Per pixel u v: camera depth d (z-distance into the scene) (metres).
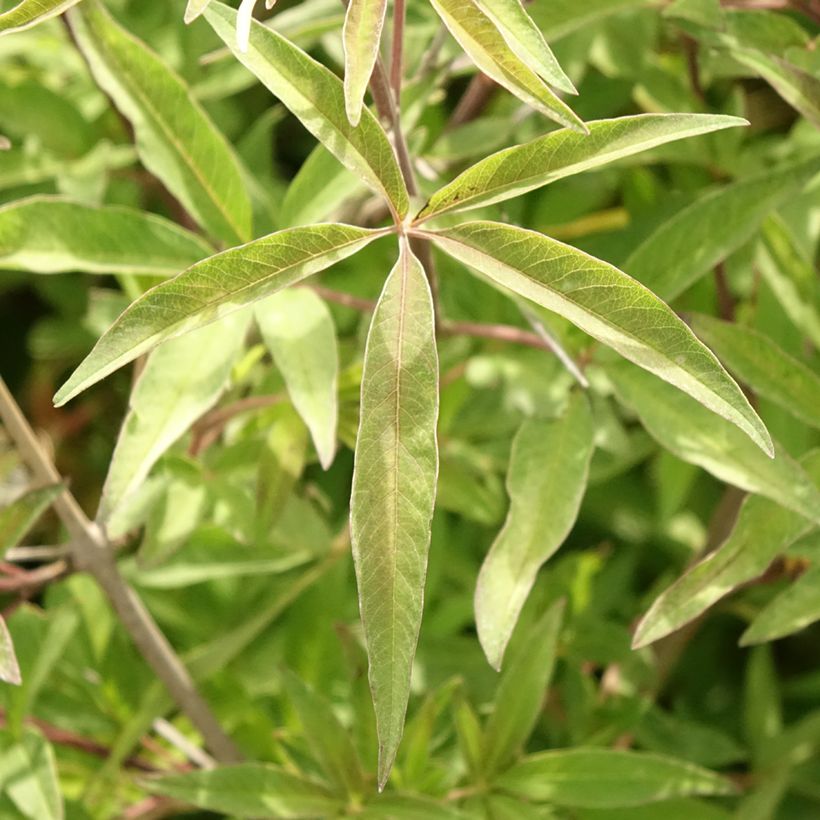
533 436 0.45
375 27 0.36
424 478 0.37
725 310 0.51
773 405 0.51
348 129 0.39
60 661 0.54
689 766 0.48
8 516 0.46
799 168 0.46
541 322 0.45
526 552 0.44
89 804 0.52
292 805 0.46
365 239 0.38
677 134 0.38
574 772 0.48
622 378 0.46
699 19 0.46
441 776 0.49
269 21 0.52
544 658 0.48
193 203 0.46
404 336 0.37
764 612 0.45
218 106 0.71
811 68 0.47
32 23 0.37
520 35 0.37
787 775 0.57
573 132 0.38
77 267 0.45
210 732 0.49
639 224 0.53
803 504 0.43
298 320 0.45
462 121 0.53
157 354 0.44
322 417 0.44
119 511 0.48
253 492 0.50
